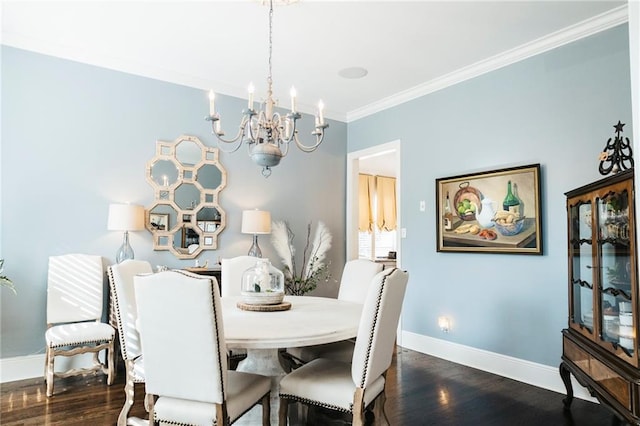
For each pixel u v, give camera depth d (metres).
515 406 2.95
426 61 3.86
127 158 3.99
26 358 3.46
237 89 4.63
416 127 4.59
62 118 3.68
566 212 3.26
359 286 3.26
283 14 3.05
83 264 3.60
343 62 3.90
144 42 3.55
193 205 4.34
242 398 1.98
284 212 5.00
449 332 4.14
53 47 3.62
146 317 1.87
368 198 8.82
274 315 2.44
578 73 3.24
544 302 3.39
